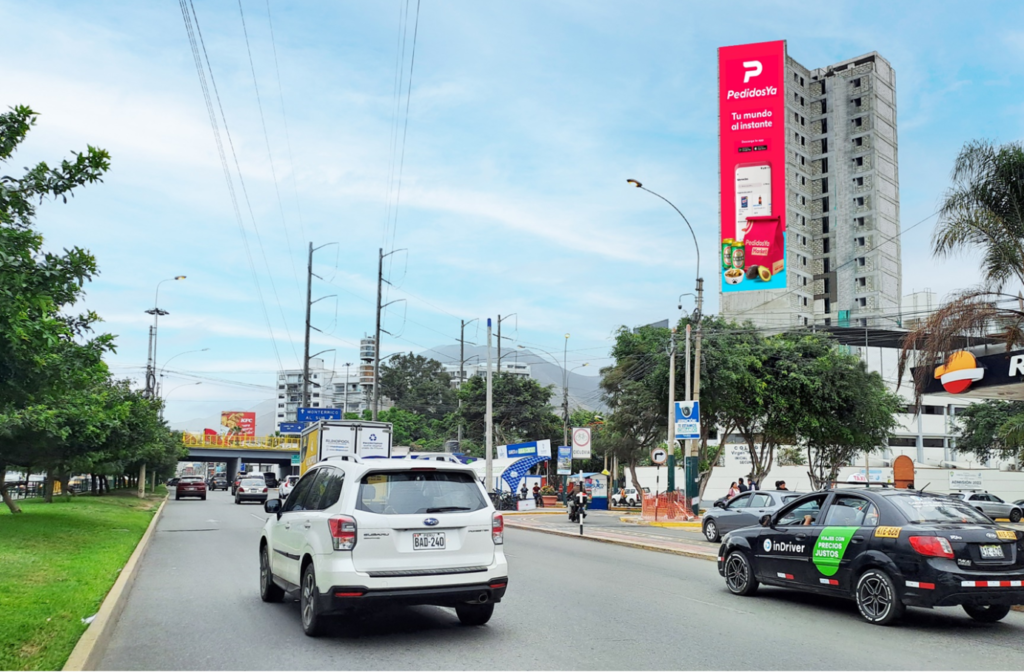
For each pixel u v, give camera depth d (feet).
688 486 99.14
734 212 328.29
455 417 278.87
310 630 27.81
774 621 31.60
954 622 32.14
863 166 356.18
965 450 221.46
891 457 230.89
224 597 37.09
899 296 354.95
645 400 129.59
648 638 27.94
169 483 307.37
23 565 41.50
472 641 27.32
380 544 26.43
